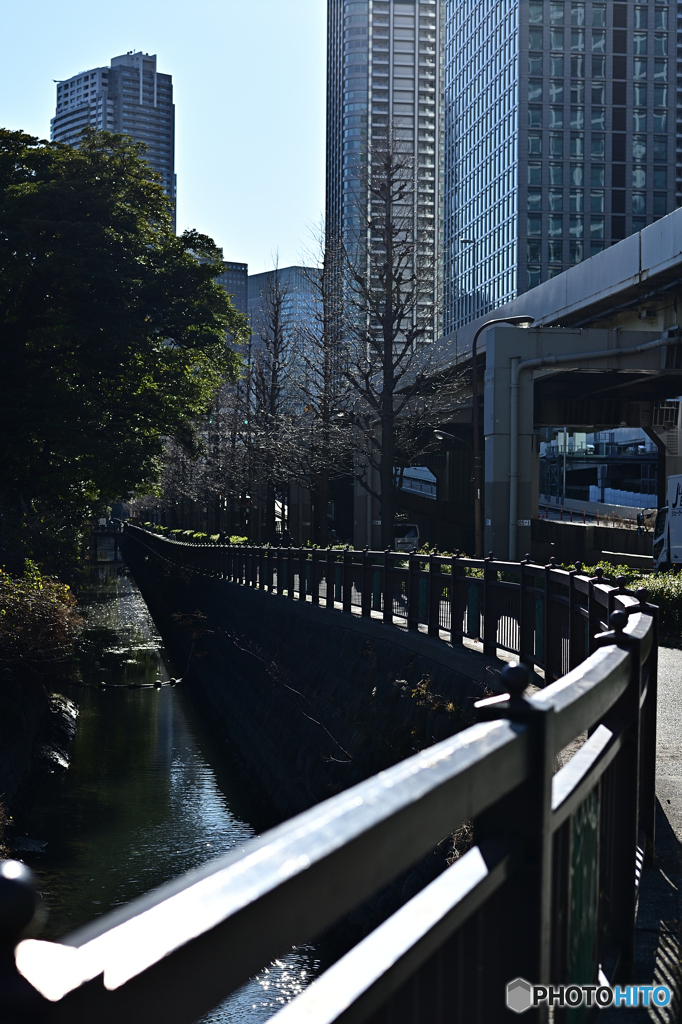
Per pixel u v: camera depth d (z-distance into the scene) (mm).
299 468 42781
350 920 11062
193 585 43781
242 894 991
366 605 18641
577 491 118438
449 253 124500
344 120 155250
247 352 48062
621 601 5715
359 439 38344
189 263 33375
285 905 1037
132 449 31031
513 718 1976
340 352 35812
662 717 9070
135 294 31812
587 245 102688
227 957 951
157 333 33250
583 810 2732
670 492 26359
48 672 21141
